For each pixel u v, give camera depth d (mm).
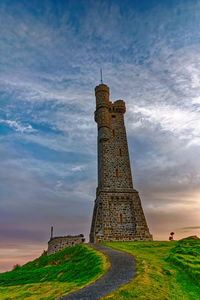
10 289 19203
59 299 12953
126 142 53750
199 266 18578
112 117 56375
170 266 20625
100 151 52969
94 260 23109
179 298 13039
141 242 38750
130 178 49750
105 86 57906
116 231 43219
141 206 46281
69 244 44312
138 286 14016
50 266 29016
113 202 46094
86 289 14141
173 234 44125
